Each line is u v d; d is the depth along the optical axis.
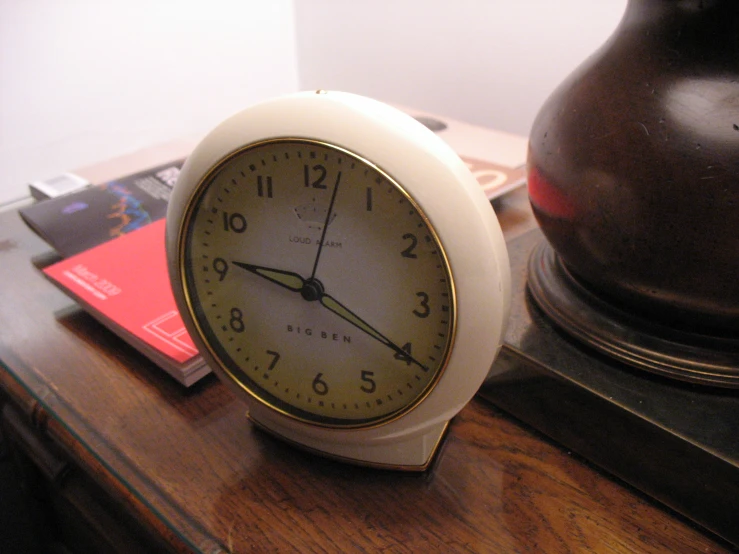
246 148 0.35
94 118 0.98
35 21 0.86
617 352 0.44
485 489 0.42
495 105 0.99
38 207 0.70
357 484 0.43
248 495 0.42
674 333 0.43
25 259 0.67
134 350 0.54
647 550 0.38
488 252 0.34
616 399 0.41
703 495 0.39
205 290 0.41
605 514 0.41
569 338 0.47
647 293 0.41
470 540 0.39
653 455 0.40
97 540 0.58
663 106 0.37
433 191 0.33
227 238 0.39
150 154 0.94
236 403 0.49
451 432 0.47
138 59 1.00
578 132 0.41
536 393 0.46
